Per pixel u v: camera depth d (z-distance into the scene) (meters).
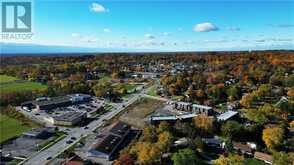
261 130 114.50
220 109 166.88
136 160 91.31
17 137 122.38
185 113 154.75
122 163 87.88
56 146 112.44
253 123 131.50
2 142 115.62
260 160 89.75
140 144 95.88
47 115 159.38
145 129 115.50
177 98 198.00
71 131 131.75
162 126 116.31
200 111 158.12
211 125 117.44
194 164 86.06
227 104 177.00
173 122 132.88
